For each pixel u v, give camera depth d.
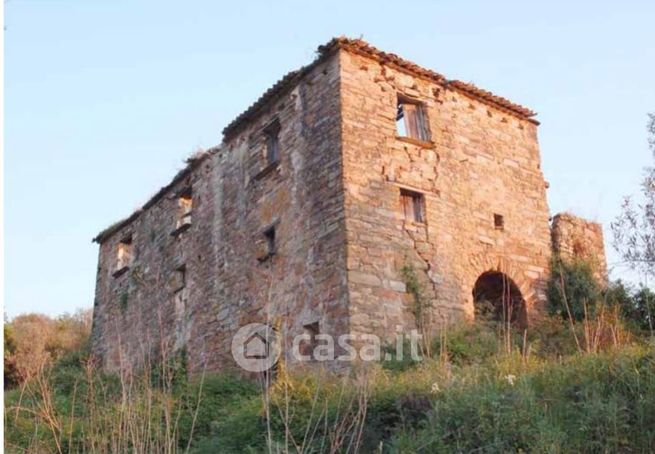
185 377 14.01
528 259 15.06
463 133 15.02
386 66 14.18
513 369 8.55
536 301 14.70
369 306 12.08
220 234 16.31
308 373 10.01
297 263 13.40
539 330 13.41
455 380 7.81
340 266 12.27
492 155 15.41
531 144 16.41
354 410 7.84
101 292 21.73
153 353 17.55
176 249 18.16
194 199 17.86
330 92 13.57
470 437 6.61
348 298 11.91
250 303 14.56
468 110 15.36
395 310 12.39
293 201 13.93
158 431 6.44
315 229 13.09
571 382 7.61
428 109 14.56
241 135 16.34
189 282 17.17
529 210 15.62
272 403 8.40
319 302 12.53
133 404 6.98
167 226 18.94
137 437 6.21
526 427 6.45
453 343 11.80
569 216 16.39
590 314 13.80
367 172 13.07
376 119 13.60
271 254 14.22
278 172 14.64
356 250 12.33
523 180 15.83
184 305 17.14
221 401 11.22
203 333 15.96
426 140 14.34
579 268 15.14
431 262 13.27
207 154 17.55
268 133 15.55
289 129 14.58
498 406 6.74
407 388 8.14
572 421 6.76
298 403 8.37
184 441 9.54
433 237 13.51
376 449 7.07
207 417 10.23
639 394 6.85
